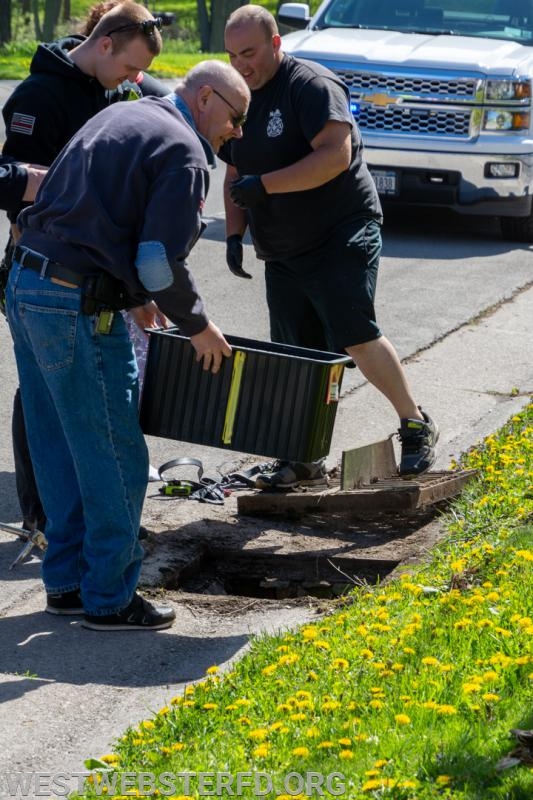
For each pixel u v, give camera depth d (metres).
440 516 7.86
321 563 7.35
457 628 5.64
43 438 6.30
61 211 5.75
